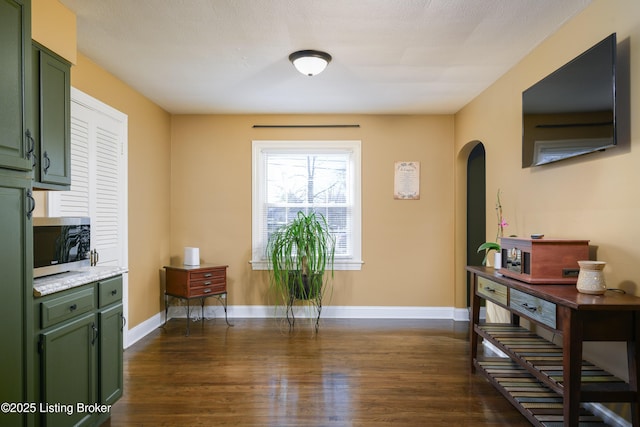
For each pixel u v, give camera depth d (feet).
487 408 8.14
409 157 15.49
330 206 15.67
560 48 8.56
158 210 14.42
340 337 12.98
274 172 15.76
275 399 8.53
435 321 14.99
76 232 7.41
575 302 5.78
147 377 9.68
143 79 11.66
